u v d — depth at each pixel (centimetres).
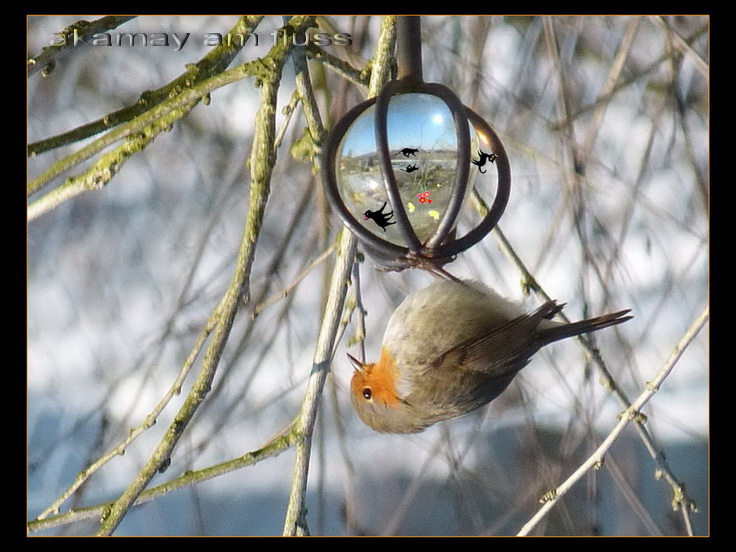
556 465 910
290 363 964
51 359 1289
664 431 1242
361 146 629
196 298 984
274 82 661
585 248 887
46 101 1244
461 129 609
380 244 612
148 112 654
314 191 949
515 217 1081
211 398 928
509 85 1039
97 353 1280
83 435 1211
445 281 827
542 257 917
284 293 760
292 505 679
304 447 680
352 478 930
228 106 1209
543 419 1035
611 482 1081
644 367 1144
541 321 795
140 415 1181
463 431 1059
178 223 1257
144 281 1286
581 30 1011
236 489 1273
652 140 941
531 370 1071
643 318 1136
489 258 959
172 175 1255
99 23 677
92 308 1291
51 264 1316
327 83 943
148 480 632
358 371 836
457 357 802
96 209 1316
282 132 708
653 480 1198
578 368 1056
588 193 950
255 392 1154
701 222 1026
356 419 1237
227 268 1109
